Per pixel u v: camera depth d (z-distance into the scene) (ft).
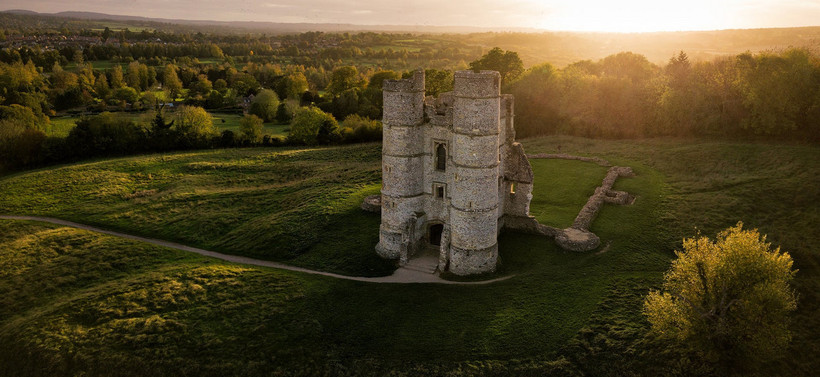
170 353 120.37
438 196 159.02
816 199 183.11
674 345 113.19
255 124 350.23
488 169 140.77
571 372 108.99
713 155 238.27
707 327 109.29
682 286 120.67
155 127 345.92
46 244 189.06
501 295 135.33
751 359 111.24
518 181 165.68
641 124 304.09
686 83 303.68
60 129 389.39
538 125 342.23
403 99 149.48
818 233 164.04
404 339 121.49
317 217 192.03
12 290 159.84
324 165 276.82
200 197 234.79
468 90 135.13
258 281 150.92
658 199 193.57
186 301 140.67
